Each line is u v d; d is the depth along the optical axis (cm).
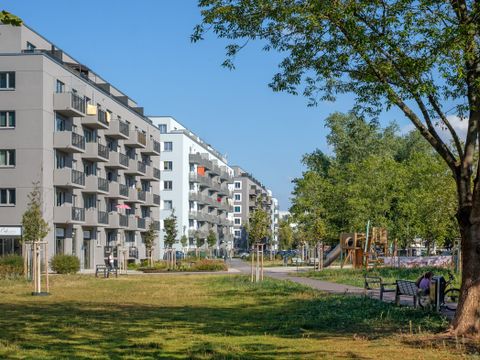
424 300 1728
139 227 7388
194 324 1634
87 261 6081
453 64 1224
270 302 2242
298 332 1439
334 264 6394
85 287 3238
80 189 5841
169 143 10125
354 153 6900
